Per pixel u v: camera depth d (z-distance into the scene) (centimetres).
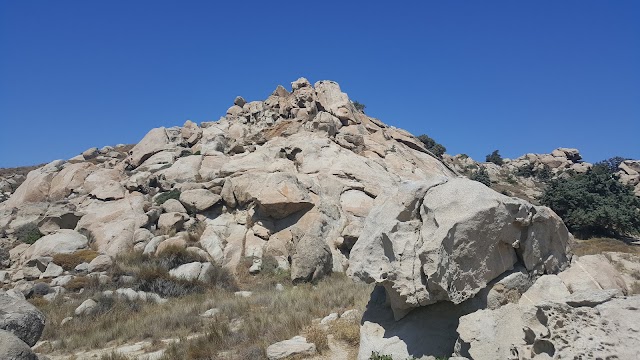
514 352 565
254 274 1948
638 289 1273
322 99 3391
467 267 711
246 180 2386
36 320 717
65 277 1728
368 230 818
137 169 3125
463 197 725
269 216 2214
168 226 2175
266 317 1140
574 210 2952
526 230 785
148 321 1238
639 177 5406
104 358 962
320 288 1594
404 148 3400
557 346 511
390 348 760
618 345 480
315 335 922
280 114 3588
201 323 1199
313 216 2156
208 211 2350
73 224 2308
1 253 2088
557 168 6350
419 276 718
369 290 1297
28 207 2655
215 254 2033
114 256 1952
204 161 2872
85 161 3753
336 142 2969
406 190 794
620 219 2722
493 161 6688
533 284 770
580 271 816
